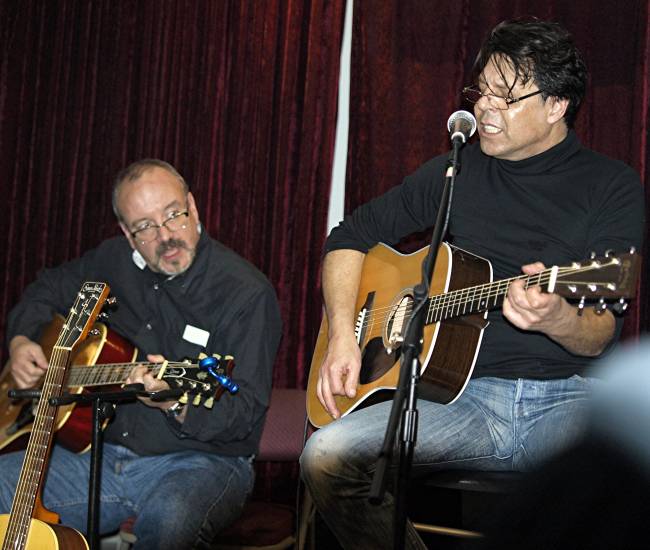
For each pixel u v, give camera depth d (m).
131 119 3.63
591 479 1.00
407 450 1.55
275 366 3.42
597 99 2.97
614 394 1.20
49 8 3.69
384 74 3.26
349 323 2.36
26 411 2.66
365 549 2.04
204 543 2.28
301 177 3.40
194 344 2.51
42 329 2.84
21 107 3.69
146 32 3.60
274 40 3.47
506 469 2.10
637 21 2.93
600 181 2.12
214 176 3.52
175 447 2.42
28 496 2.15
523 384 2.08
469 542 1.02
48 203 3.67
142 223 2.47
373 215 2.51
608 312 1.95
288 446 2.79
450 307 2.06
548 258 2.13
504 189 2.21
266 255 3.47
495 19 3.11
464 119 1.85
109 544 2.97
